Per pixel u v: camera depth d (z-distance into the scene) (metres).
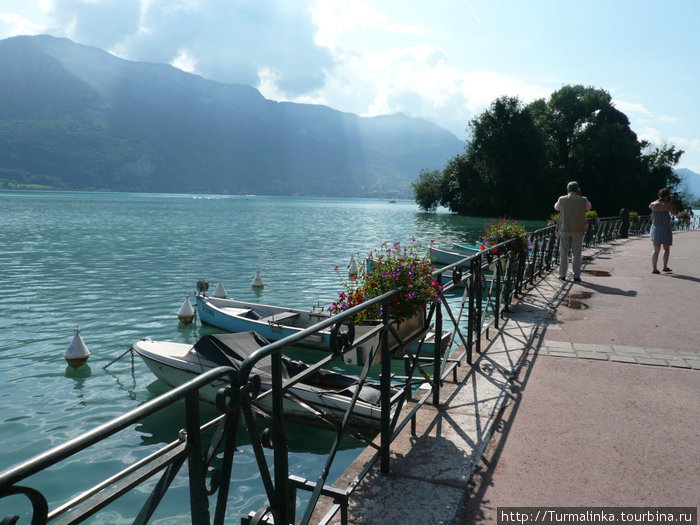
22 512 5.78
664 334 6.96
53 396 9.02
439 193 81.12
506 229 9.38
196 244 35.38
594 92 77.88
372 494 3.19
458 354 6.09
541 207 72.69
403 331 4.11
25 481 6.30
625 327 7.36
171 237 40.34
